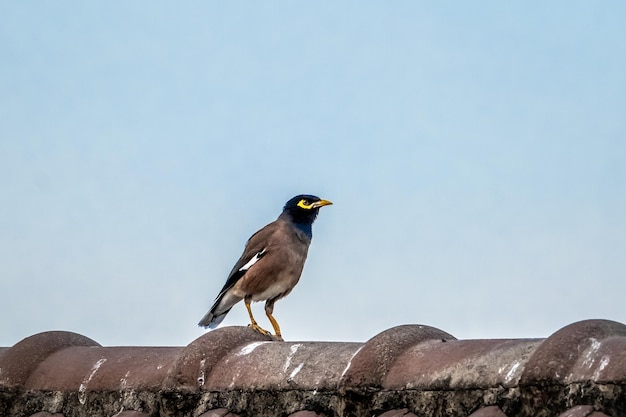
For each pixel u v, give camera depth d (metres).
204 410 9.98
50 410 11.05
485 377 8.27
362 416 8.95
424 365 8.86
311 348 9.88
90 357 11.40
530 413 7.83
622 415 7.25
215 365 10.23
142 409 10.39
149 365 10.77
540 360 7.91
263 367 9.87
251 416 9.65
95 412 10.74
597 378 7.45
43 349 11.74
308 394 9.35
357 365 9.16
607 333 8.03
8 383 11.34
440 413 8.48
